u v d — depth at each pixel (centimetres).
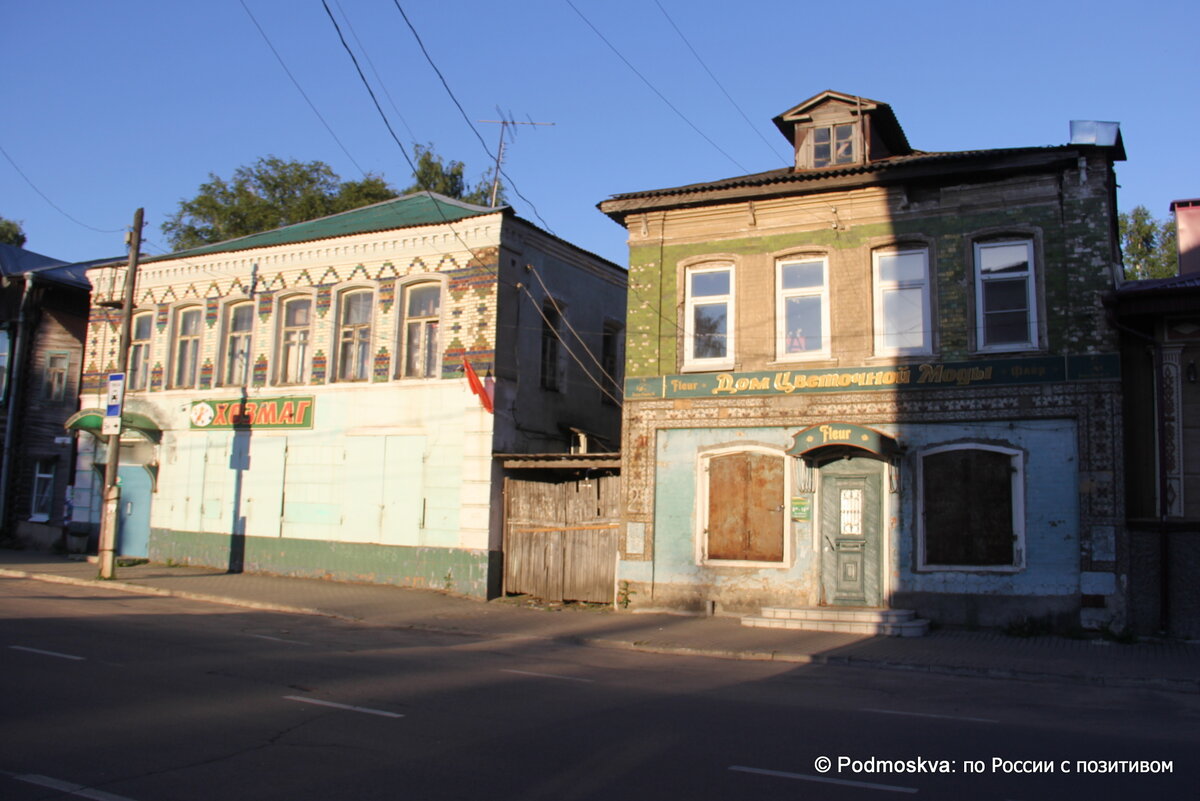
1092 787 686
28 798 604
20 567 2411
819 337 1803
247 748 740
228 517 2458
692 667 1303
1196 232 1908
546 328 2317
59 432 3105
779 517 1789
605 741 791
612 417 2562
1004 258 1677
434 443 2166
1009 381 1628
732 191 1852
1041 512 1589
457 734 805
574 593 1980
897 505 1686
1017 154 1630
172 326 2653
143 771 670
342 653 1295
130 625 1473
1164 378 1566
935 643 1483
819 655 1373
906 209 1748
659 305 1936
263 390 2444
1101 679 1211
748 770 710
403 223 2339
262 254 2489
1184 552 1518
